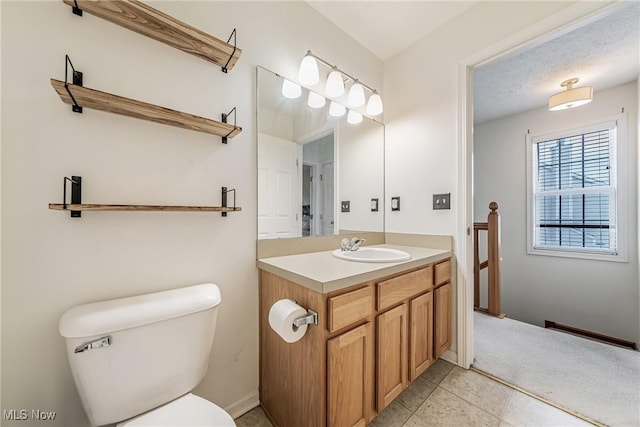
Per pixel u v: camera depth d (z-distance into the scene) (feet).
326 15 5.57
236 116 4.30
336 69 5.38
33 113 2.77
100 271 3.14
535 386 4.91
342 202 6.07
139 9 2.95
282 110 4.94
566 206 10.35
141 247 3.42
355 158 6.35
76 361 2.55
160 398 2.99
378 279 3.92
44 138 2.82
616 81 8.50
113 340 2.69
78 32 2.99
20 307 2.73
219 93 4.10
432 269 5.12
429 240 6.07
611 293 9.25
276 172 4.86
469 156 5.54
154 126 3.51
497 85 8.66
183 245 3.76
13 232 2.69
